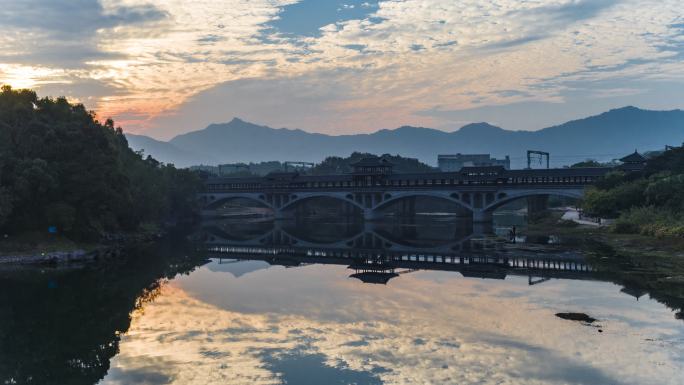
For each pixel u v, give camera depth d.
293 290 53.28
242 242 109.12
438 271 65.12
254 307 45.47
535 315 40.28
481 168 135.38
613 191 100.00
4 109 85.75
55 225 80.31
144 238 108.56
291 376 28.69
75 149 83.38
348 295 49.91
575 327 36.72
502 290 50.81
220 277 63.47
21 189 75.06
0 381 30.73
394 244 103.12
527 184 126.56
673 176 88.38
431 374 28.50
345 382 27.69
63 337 39.06
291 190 165.62
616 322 37.88
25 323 43.31
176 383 28.27
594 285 52.06
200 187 179.00
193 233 128.38
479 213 132.00
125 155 119.88
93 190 83.50
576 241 89.50
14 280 62.28
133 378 29.11
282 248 97.94
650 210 86.12
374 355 31.75
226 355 32.47
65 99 95.62
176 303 48.22
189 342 35.41
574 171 125.50
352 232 130.38
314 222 165.88
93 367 32.12
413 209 174.12
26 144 80.75
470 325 37.75
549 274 59.69
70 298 52.44
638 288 49.94
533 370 28.81
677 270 58.03
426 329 37.00
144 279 62.59
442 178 140.75
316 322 39.72
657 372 28.33
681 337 34.09
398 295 49.41
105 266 73.12
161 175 151.12
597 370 28.70
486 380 27.56
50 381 30.38
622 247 76.00
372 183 153.38
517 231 111.69
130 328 39.53
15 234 79.31
